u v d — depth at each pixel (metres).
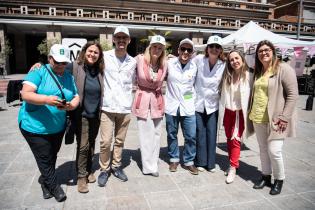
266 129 3.57
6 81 15.09
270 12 26.75
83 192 3.46
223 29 23.03
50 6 18.47
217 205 3.25
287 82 3.25
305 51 13.20
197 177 4.02
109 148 3.75
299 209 3.19
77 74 3.32
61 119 3.12
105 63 3.52
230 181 3.84
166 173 4.15
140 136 3.96
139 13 20.69
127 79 3.62
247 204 3.29
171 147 4.21
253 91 3.64
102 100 3.54
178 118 4.15
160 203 3.27
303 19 30.33
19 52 24.38
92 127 3.52
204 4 24.28
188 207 3.20
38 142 3.04
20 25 19.34
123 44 3.49
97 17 19.61
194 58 4.09
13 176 3.93
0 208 3.08
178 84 3.96
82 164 3.49
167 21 21.59
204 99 4.00
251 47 8.83
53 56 2.91
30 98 2.77
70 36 23.00
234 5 26.09
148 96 3.87
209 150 4.14
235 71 3.81
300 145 5.73
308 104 10.12
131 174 4.08
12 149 5.14
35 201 3.25
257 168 4.41
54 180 3.25
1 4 17.86
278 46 10.23
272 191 3.53
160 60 3.79
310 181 3.95
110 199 3.33
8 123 7.32
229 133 3.94
